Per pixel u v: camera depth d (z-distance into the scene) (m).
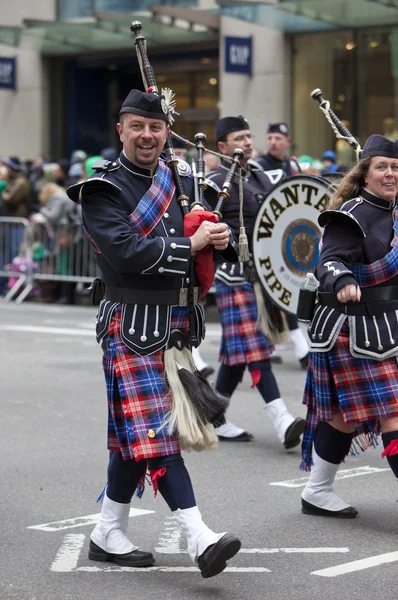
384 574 5.68
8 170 19.66
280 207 8.56
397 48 20.81
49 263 19.25
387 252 6.18
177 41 24.30
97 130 29.11
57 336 15.12
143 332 5.55
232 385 8.99
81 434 9.20
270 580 5.60
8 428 9.43
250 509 6.96
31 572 5.78
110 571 5.80
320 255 6.18
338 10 20.22
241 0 21.12
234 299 8.73
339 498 6.82
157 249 5.42
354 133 21.70
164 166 5.78
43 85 28.34
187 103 25.61
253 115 22.95
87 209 5.57
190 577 5.68
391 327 6.21
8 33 25.58
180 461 5.47
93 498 7.25
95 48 26.83
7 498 7.25
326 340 6.26
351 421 6.26
